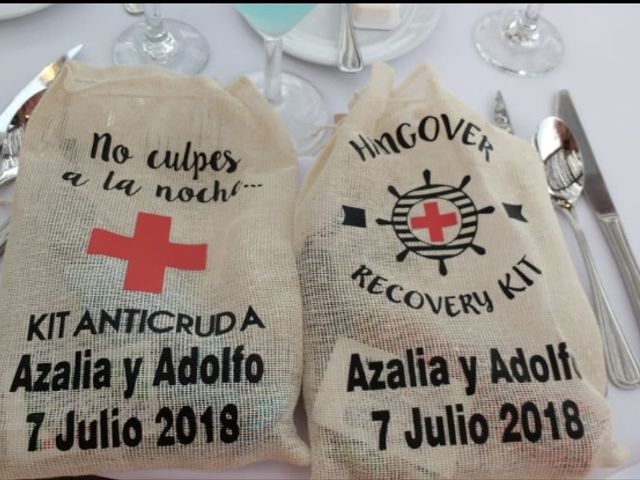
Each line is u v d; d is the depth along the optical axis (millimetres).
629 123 579
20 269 385
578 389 375
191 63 581
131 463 351
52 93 444
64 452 342
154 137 451
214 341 368
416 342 379
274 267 396
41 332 365
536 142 545
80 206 408
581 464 362
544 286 404
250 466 372
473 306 397
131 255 399
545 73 609
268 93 562
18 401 347
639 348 445
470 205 434
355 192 426
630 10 675
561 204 511
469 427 362
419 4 645
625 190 531
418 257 412
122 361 356
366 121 456
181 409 350
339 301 386
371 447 352
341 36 588
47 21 590
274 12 463
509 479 367
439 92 471
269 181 445
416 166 451
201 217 432
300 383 376
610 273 480
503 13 659
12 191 479
